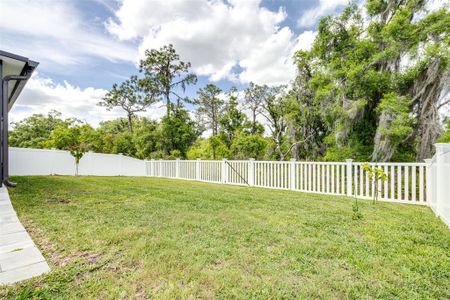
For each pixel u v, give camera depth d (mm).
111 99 20516
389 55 6941
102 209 3934
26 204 4133
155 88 18344
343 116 7750
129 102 20703
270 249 2418
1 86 5477
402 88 7090
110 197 5098
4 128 5617
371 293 1688
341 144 8312
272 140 13750
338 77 7992
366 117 7898
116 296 1607
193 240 2602
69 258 2131
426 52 6262
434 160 4164
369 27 7867
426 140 6570
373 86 7293
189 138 17734
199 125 19703
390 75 7059
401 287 1765
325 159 8875
